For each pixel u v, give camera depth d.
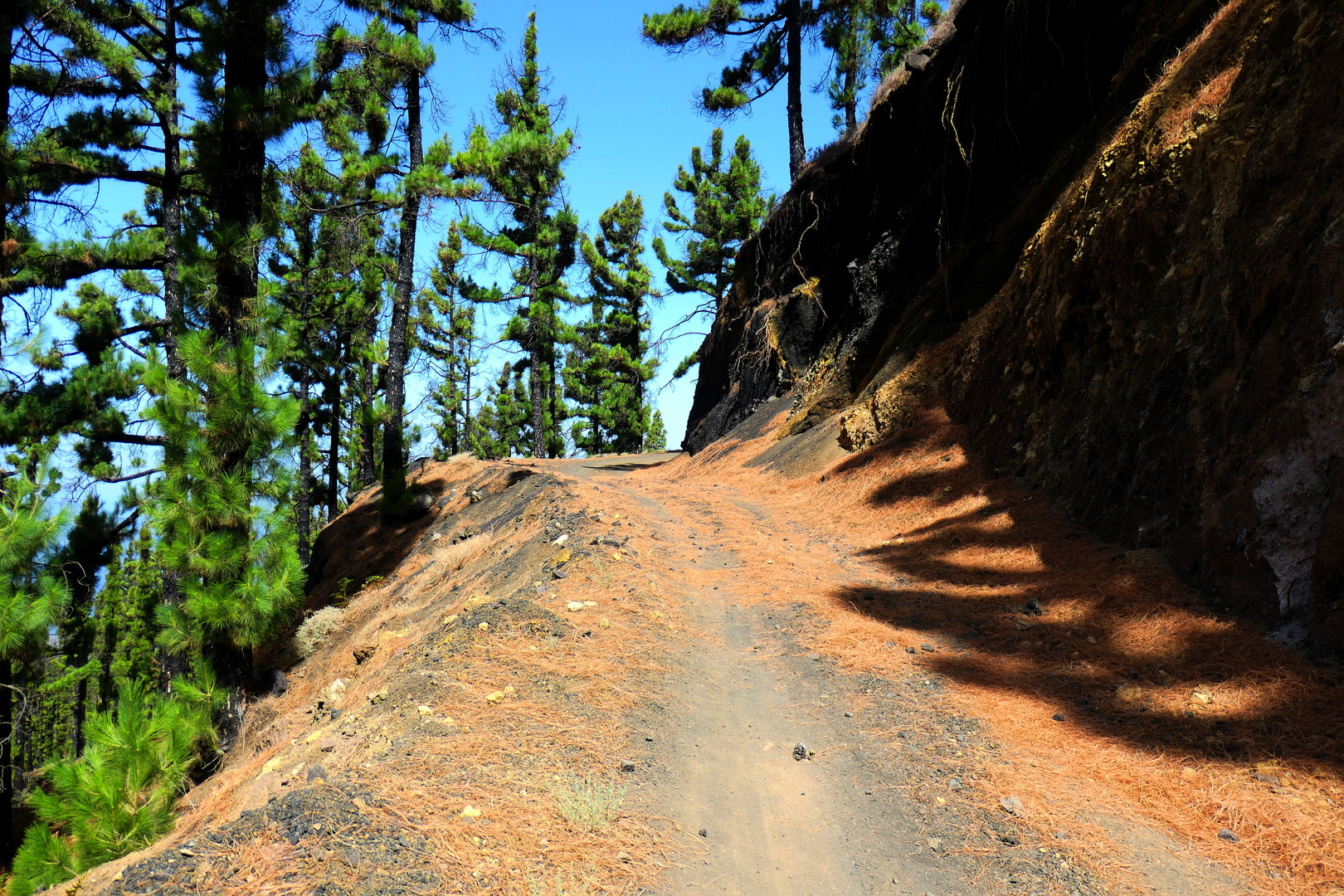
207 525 8.05
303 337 24.67
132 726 6.35
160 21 12.51
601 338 52.06
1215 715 4.78
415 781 3.92
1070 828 3.88
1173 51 11.45
